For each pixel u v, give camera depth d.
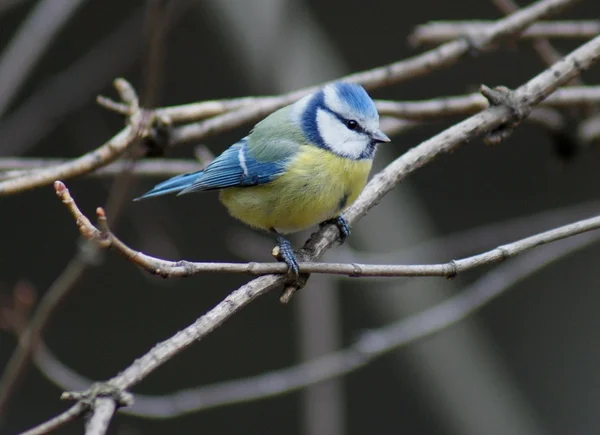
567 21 13.36
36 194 14.38
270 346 14.73
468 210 14.64
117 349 14.49
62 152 14.09
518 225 11.00
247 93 12.55
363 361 8.68
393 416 14.57
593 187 14.37
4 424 13.83
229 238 14.38
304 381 8.65
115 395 3.96
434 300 11.09
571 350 14.23
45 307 7.52
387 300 10.95
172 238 14.03
